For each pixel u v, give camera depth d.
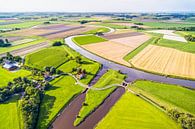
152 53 173.25
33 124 80.75
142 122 81.50
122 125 80.19
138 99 99.06
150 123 80.81
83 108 92.94
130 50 183.62
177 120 80.50
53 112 90.31
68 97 102.25
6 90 101.81
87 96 103.12
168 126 78.88
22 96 102.19
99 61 157.00
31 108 88.00
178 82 119.12
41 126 81.75
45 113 89.81
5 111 89.69
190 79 122.31
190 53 172.00
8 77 124.94
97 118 85.88
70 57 160.75
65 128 80.56
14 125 80.44
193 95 102.62
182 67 140.88
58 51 178.50
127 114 87.00
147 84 115.06
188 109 90.19
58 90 109.44
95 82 119.31
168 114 85.19
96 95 103.88
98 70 136.88
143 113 87.50
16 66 141.12
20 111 89.31
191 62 150.50
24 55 171.12
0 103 96.44
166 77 126.12
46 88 111.06
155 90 107.62
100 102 97.25
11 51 185.25
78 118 85.88
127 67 143.62
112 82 118.38
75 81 120.12
